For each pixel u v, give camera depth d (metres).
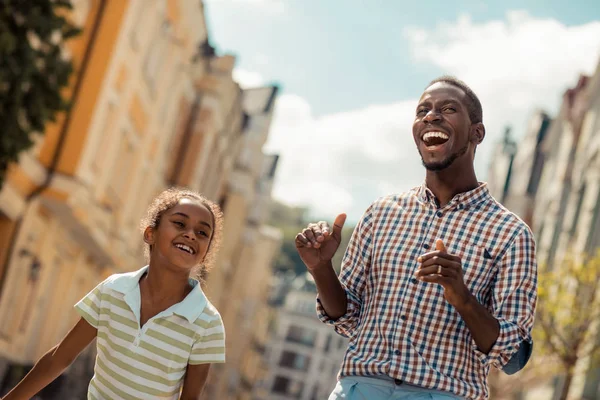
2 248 18.47
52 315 23.39
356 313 4.36
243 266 54.72
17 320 20.48
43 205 20.02
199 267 4.67
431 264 3.69
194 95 32.31
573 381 20.27
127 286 4.38
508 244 4.06
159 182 30.09
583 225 23.73
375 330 4.08
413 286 4.05
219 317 4.45
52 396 21.95
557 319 16.14
